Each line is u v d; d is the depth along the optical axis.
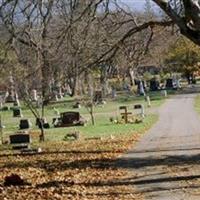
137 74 64.81
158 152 32.19
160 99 84.25
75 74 20.88
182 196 18.69
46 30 18.56
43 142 42.78
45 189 21.00
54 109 72.88
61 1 18.02
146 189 20.41
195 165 26.02
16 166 29.64
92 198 19.00
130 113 59.44
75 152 34.44
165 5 19.47
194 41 19.47
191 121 51.97
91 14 19.23
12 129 58.41
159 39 24.25
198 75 116.12
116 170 25.97
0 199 19.44
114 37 21.23
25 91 44.50
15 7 17.55
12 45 18.28
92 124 56.78
